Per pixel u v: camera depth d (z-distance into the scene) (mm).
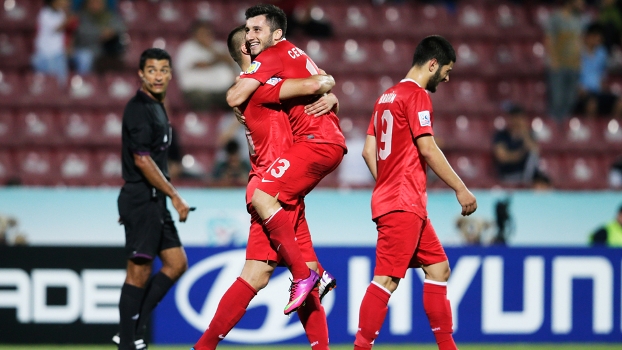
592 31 41562
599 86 42000
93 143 35656
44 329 24594
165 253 20391
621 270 26531
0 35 40312
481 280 26062
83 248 24844
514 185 33406
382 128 18031
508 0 45156
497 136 35031
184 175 31953
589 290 26406
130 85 38406
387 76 40562
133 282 19969
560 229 27875
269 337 25297
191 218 26234
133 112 19625
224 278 25359
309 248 17906
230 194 26484
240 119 17500
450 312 18312
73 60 38969
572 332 26312
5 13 41031
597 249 26469
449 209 27469
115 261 24938
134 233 19703
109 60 38562
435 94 40250
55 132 36219
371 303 17703
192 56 37281
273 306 25344
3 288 24484
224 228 26406
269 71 16625
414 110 17469
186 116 36344
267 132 17141
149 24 41375
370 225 27000
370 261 25688
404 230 17562
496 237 27625
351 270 25609
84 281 24781
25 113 36656
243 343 25141
